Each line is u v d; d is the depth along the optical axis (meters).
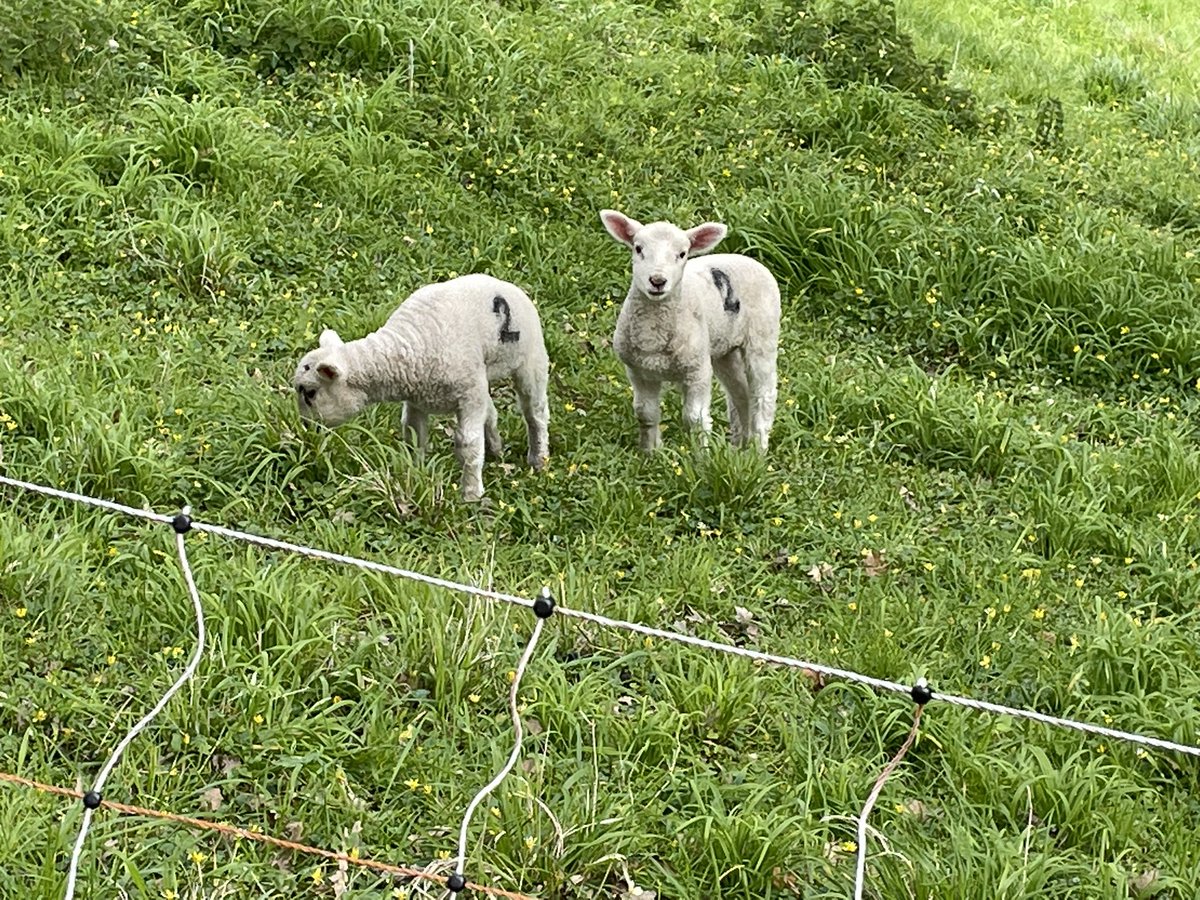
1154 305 5.09
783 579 3.76
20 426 3.71
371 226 4.88
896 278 5.12
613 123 5.66
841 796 3.15
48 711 3.06
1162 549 3.98
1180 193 6.06
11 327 4.10
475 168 5.33
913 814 3.15
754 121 5.84
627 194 5.33
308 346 4.26
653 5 6.84
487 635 3.31
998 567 3.88
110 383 3.95
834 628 3.60
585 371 4.52
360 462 3.77
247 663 3.17
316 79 5.54
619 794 3.07
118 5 5.45
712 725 3.28
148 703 3.11
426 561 3.58
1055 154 6.21
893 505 4.12
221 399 3.94
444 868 2.90
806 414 4.49
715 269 4.09
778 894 2.98
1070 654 3.58
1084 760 3.34
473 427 3.81
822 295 5.14
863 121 5.93
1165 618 3.76
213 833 2.93
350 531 3.62
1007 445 4.38
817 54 6.37
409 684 3.26
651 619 3.52
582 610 3.47
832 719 3.37
